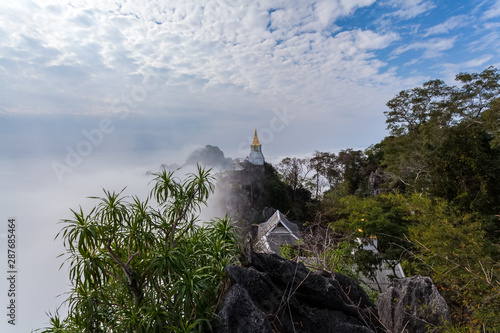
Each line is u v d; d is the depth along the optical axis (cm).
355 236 1180
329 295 470
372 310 527
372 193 3916
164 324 387
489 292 546
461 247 770
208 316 375
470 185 1778
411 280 539
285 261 497
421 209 1086
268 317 421
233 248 481
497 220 1473
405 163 2878
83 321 408
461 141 1841
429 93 3662
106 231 417
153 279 427
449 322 461
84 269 383
